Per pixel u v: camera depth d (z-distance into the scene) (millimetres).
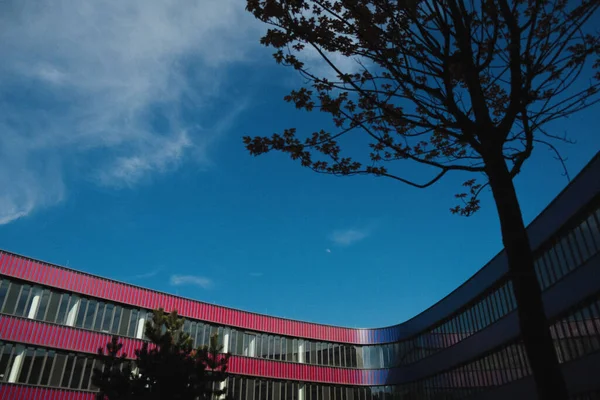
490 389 27047
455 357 31453
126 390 15844
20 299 26875
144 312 32281
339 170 8883
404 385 38125
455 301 31750
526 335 5719
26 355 26281
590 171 18375
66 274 29203
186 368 16625
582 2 7250
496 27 7070
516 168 7562
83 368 28297
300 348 39594
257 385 36219
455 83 8531
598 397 18047
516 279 6066
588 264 18562
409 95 7848
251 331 37656
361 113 8648
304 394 38031
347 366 40719
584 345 18891
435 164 8023
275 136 8703
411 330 38406
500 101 9453
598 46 8008
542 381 5418
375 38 7449
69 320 28547
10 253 27047
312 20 7820
